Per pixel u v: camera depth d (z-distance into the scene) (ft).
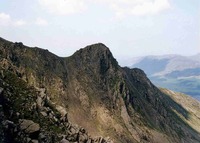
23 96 217.15
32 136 175.11
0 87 190.70
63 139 192.95
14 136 162.71
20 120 179.11
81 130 234.58
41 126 195.83
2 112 163.53
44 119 206.18
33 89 242.58
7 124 159.53
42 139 177.99
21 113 193.16
